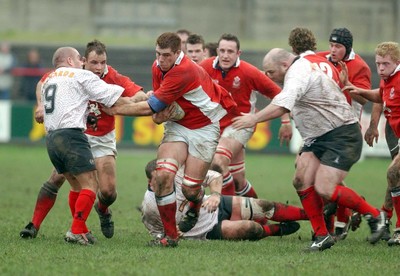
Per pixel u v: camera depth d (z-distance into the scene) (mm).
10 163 74562
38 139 90688
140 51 100188
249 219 35375
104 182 34531
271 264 27688
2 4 119562
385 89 33938
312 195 31734
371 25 115375
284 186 60812
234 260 28391
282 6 116438
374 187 61375
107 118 34625
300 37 34250
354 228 37375
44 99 31609
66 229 37562
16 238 33688
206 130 31469
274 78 31797
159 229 34750
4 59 95688
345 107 31609
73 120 31125
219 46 40438
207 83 31438
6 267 26234
